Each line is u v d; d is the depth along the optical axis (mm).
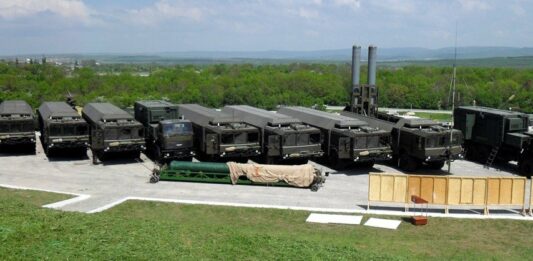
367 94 46906
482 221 23672
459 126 39938
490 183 24422
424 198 24594
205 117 36438
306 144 33844
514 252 20094
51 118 36500
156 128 35125
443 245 20609
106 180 30688
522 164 34156
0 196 25984
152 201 25922
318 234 21422
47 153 37438
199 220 23172
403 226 22828
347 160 33906
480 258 19250
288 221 23172
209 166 30188
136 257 15148
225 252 16281
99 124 34938
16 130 37188
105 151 34188
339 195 28000
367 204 26234
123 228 18000
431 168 35688
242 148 34000
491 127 36844
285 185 29562
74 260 14586
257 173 29578
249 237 18328
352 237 21172
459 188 24391
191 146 34312
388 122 37344
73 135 35969
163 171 30578
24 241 15789
